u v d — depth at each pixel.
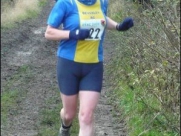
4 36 16.05
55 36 5.68
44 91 9.96
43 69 11.98
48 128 7.79
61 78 5.87
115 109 8.70
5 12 19.09
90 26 5.70
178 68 6.32
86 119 5.71
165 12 6.90
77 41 5.70
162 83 7.04
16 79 10.93
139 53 8.62
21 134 7.57
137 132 7.23
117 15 12.96
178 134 6.51
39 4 23.56
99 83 5.82
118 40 12.09
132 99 8.47
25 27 17.98
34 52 13.97
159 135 6.93
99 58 5.81
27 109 8.73
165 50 6.98
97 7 5.78
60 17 5.68
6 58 13.09
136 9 9.12
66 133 6.45
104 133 7.58
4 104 8.98
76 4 5.70
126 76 9.75
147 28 7.95
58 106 8.89
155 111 7.28
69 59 5.76
